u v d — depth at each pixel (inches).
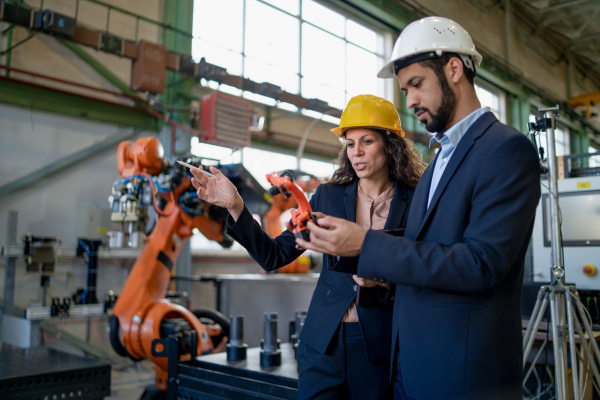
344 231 35.9
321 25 285.1
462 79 39.5
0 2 135.5
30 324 126.3
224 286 177.8
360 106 54.8
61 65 168.2
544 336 82.6
